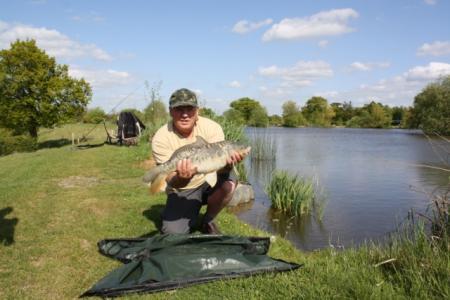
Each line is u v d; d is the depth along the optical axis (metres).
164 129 2.38
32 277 1.97
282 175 4.47
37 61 14.04
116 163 5.93
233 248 2.01
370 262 2.08
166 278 1.81
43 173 5.06
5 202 3.35
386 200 4.86
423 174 6.89
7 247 2.33
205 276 1.83
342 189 5.59
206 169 2.07
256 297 1.66
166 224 2.33
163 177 2.07
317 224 3.83
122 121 8.92
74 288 1.86
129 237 2.40
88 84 14.82
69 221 2.84
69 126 18.72
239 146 2.15
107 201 3.41
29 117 14.10
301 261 2.12
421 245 2.07
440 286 1.67
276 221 3.90
